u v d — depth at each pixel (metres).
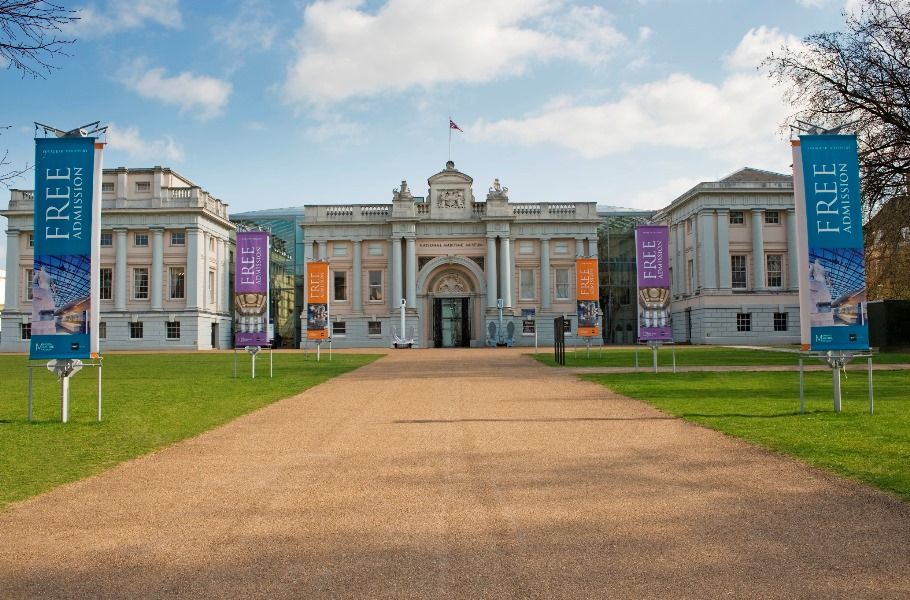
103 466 10.99
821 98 31.73
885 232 31.39
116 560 6.71
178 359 44.66
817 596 5.69
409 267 70.56
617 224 80.44
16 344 69.81
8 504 8.75
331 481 9.94
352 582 6.10
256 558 6.73
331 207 72.44
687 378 25.39
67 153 16.27
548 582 6.04
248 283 28.64
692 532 7.35
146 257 71.06
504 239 70.62
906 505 8.18
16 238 70.56
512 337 69.31
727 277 69.50
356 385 24.94
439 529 7.56
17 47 11.64
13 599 5.83
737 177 72.62
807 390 20.69
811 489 9.02
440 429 14.60
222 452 12.21
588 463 10.91
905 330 42.78
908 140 29.62
